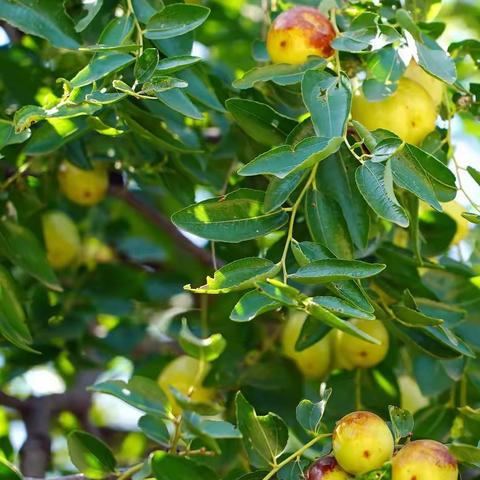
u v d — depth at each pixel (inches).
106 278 63.1
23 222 58.0
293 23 52.4
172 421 52.9
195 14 51.6
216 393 58.0
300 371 59.1
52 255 59.7
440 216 56.2
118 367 68.6
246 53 65.5
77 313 62.1
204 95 53.9
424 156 50.6
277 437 51.2
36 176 58.6
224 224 50.8
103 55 50.6
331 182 52.0
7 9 52.7
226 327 60.8
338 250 51.3
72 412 68.2
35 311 61.2
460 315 55.0
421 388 57.5
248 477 51.4
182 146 54.6
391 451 50.3
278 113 52.5
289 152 49.3
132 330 63.9
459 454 50.1
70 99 50.2
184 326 53.8
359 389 57.6
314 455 53.3
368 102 52.7
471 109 54.5
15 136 51.0
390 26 51.8
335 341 57.9
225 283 49.1
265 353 59.6
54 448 69.6
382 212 49.3
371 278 55.2
